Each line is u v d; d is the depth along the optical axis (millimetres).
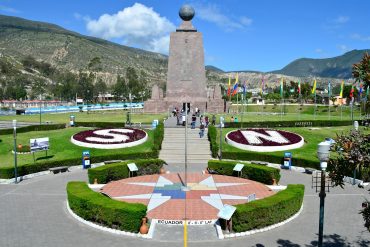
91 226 27266
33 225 27438
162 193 35250
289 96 183375
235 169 41125
